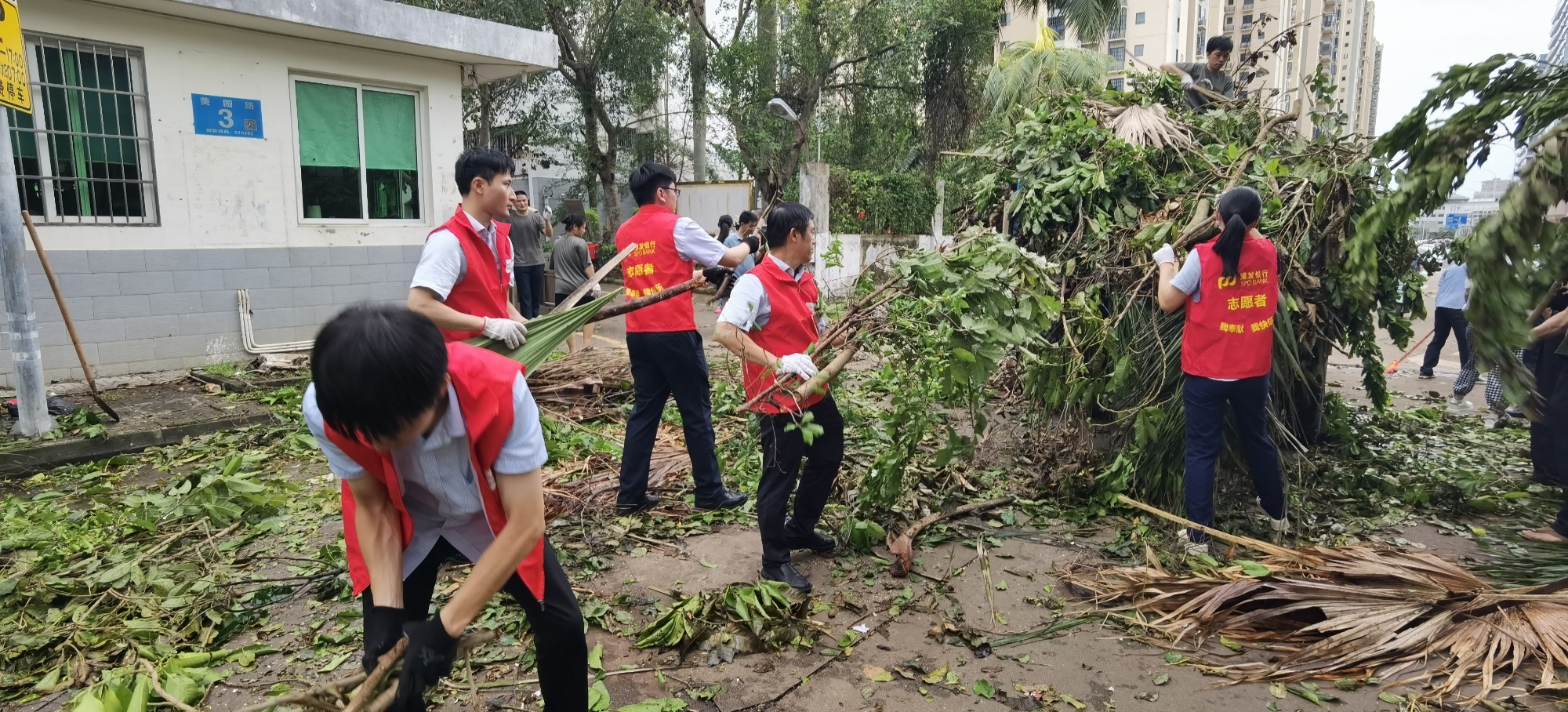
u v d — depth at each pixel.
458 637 1.75
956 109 20.80
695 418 4.38
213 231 7.58
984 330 3.54
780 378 3.26
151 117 7.14
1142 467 4.49
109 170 7.05
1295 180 4.75
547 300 10.73
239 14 7.05
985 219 6.05
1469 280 2.24
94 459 5.40
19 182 6.64
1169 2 46.41
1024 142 5.64
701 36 18.06
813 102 19.16
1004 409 5.97
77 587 3.35
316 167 8.20
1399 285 5.18
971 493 4.75
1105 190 5.01
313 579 3.58
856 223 16.83
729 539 4.14
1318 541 4.15
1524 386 2.21
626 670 2.93
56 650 2.95
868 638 3.19
